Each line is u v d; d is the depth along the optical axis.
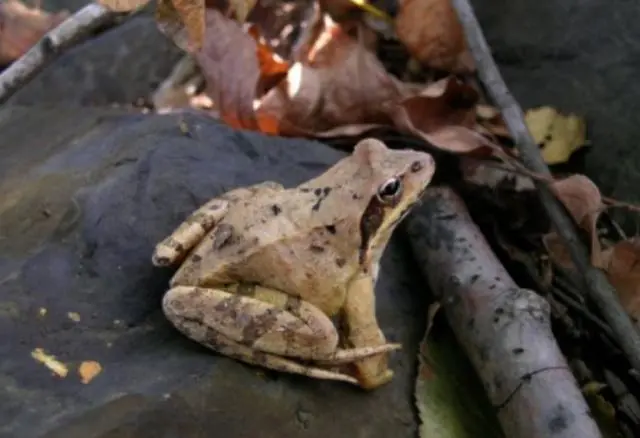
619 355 0.25
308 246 0.19
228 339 0.18
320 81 0.29
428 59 0.31
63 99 0.34
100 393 0.17
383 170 0.19
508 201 0.27
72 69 0.34
